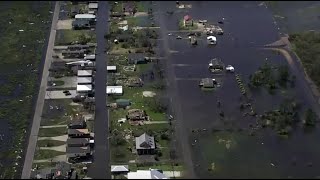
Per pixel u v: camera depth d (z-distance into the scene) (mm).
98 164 86438
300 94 105375
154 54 117500
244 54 118750
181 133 93938
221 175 84125
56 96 103188
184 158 88062
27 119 96875
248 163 87312
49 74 109812
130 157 88188
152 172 82625
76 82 107312
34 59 115062
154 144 89688
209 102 102250
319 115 99562
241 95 104500
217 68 112625
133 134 93125
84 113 98375
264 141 92625
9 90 105062
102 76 109562
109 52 117750
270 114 98812
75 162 86750
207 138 92875
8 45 120250
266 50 120625
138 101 102000
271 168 86250
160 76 109625
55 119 96750
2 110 99250
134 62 113938
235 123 96750
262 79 108500
